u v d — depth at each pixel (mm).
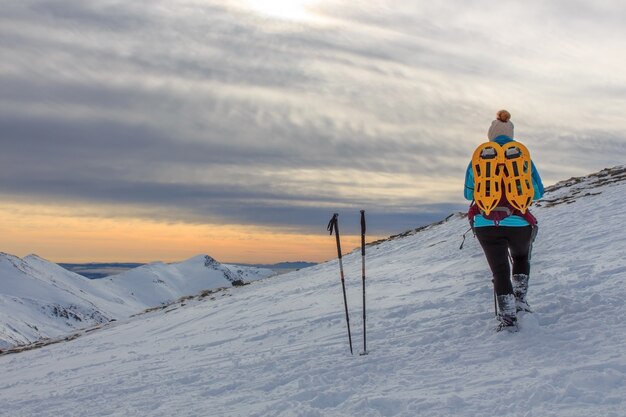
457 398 5207
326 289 17016
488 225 7137
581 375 5297
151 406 6906
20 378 12656
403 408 5262
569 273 10586
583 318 7223
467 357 6555
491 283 11359
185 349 11711
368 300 12633
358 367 6840
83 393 8523
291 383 6742
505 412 4859
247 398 6484
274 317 13422
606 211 18234
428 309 9930
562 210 20469
